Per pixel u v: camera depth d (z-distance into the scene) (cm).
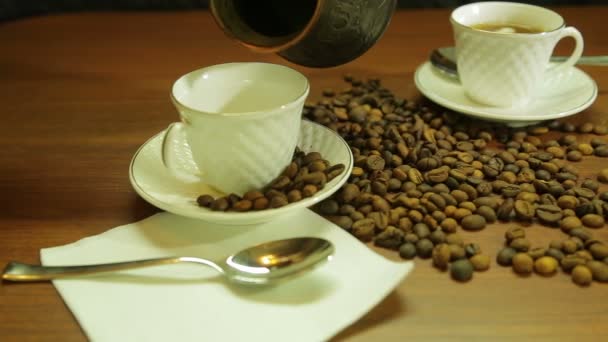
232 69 41
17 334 33
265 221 37
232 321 33
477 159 43
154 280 35
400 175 41
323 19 38
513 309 33
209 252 36
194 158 39
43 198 41
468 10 49
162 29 65
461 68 47
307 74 55
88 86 54
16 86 54
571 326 32
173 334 32
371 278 34
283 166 39
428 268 36
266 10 41
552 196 39
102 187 42
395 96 51
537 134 46
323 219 38
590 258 35
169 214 39
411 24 65
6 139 47
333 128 46
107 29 65
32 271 35
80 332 33
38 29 66
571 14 64
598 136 46
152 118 49
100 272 35
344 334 32
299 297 33
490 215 38
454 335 32
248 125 36
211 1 39
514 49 44
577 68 52
